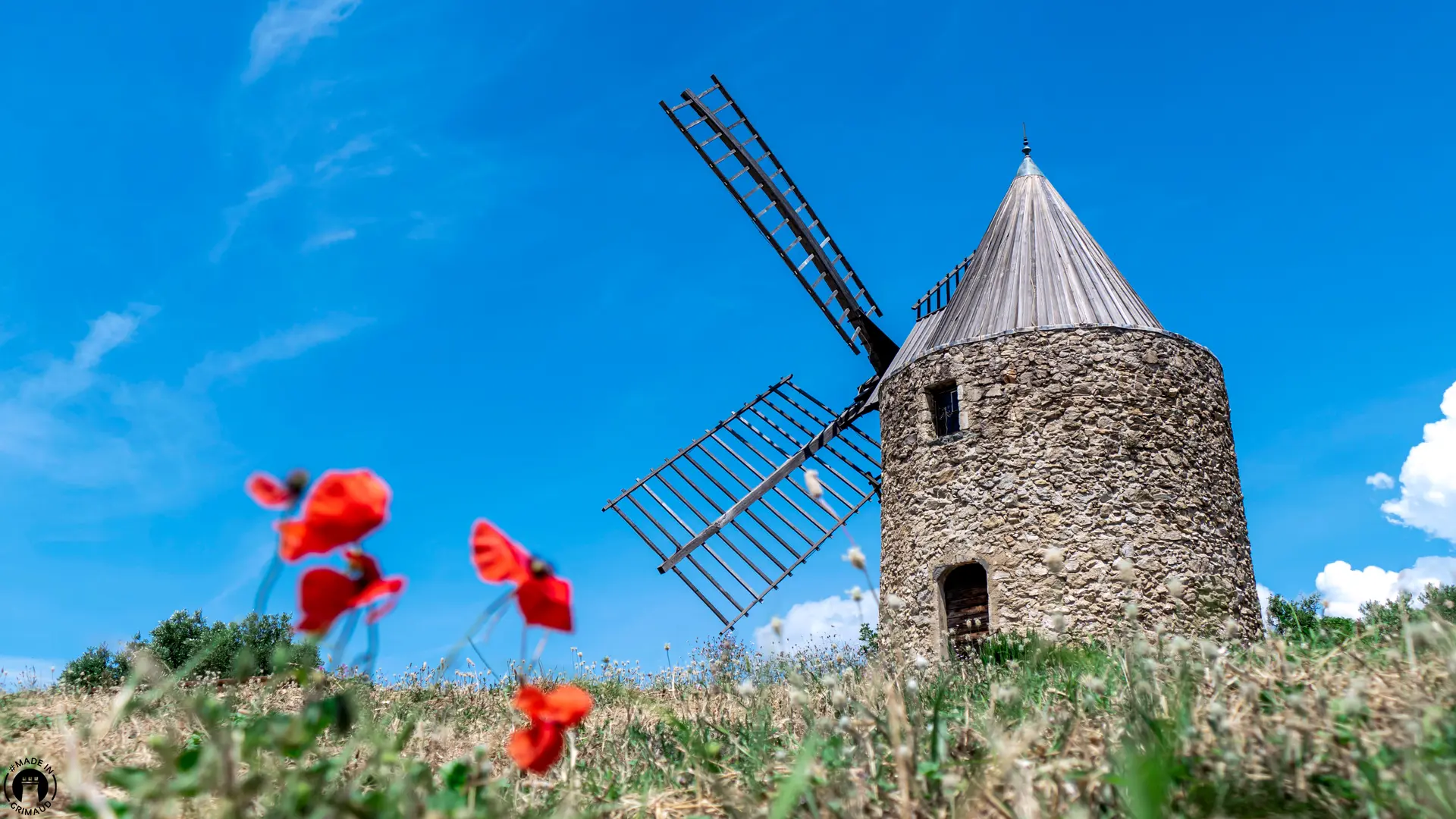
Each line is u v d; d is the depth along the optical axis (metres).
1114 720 3.44
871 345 20.05
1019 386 14.52
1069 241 16.00
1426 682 3.39
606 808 3.22
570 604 2.25
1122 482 13.75
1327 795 2.62
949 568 14.21
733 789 3.26
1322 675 3.72
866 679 5.05
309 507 1.88
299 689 6.84
